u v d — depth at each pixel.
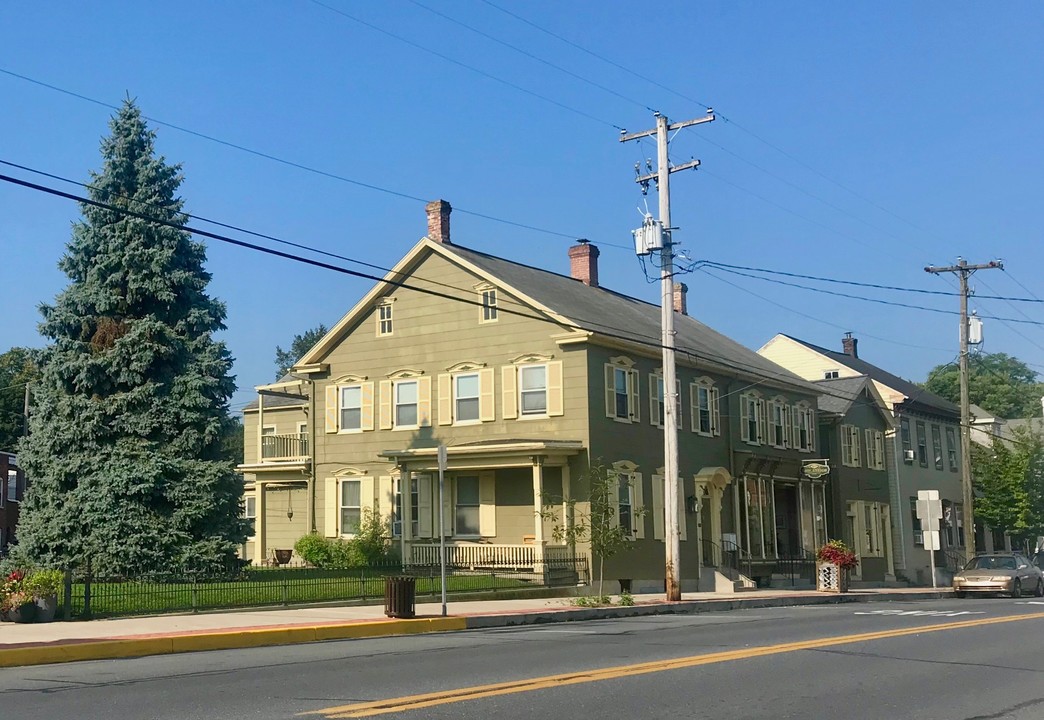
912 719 9.96
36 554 28.66
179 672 12.94
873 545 49.16
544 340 33.72
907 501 51.97
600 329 33.91
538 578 30.28
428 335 36.12
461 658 14.24
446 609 21.92
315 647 16.23
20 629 17.41
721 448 39.59
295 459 38.44
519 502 33.56
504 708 10.07
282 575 29.30
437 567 31.80
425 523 34.94
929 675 12.80
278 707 10.09
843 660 14.05
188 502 28.84
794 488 45.09
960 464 58.41
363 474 36.78
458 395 35.22
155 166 30.83
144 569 27.97
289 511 39.41
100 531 27.95
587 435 32.50
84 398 29.53
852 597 33.59
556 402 33.22
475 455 32.56
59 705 10.38
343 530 37.09
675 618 23.05
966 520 40.88
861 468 49.28
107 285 30.48
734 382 41.16
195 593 21.20
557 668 12.98
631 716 9.77
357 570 30.25
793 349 57.25
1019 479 53.50
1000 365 107.75
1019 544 62.31
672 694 11.04
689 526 36.97
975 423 65.31
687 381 38.31
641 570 34.06
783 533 44.28
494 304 34.81
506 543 33.50
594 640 16.91
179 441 29.66
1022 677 12.72
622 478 34.00
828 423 47.66
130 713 9.85
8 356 70.44
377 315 37.31
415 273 36.69
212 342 30.91
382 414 36.66
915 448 54.09
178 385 30.08
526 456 32.00
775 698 10.92
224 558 28.98
